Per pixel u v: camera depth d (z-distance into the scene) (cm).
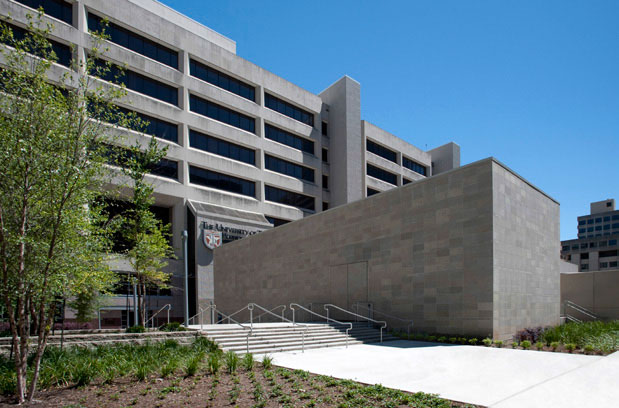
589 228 13150
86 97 970
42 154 848
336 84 5909
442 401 788
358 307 2356
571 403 777
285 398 815
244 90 4903
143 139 3784
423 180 2086
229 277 3731
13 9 3139
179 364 1127
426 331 1978
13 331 819
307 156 5428
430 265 1998
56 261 908
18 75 876
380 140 6244
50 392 898
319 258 2694
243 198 4603
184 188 4097
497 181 1853
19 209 873
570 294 2986
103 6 3691
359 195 5738
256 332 1716
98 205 1257
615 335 1608
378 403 789
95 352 1245
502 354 1380
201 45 4428
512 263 1922
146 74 3972
